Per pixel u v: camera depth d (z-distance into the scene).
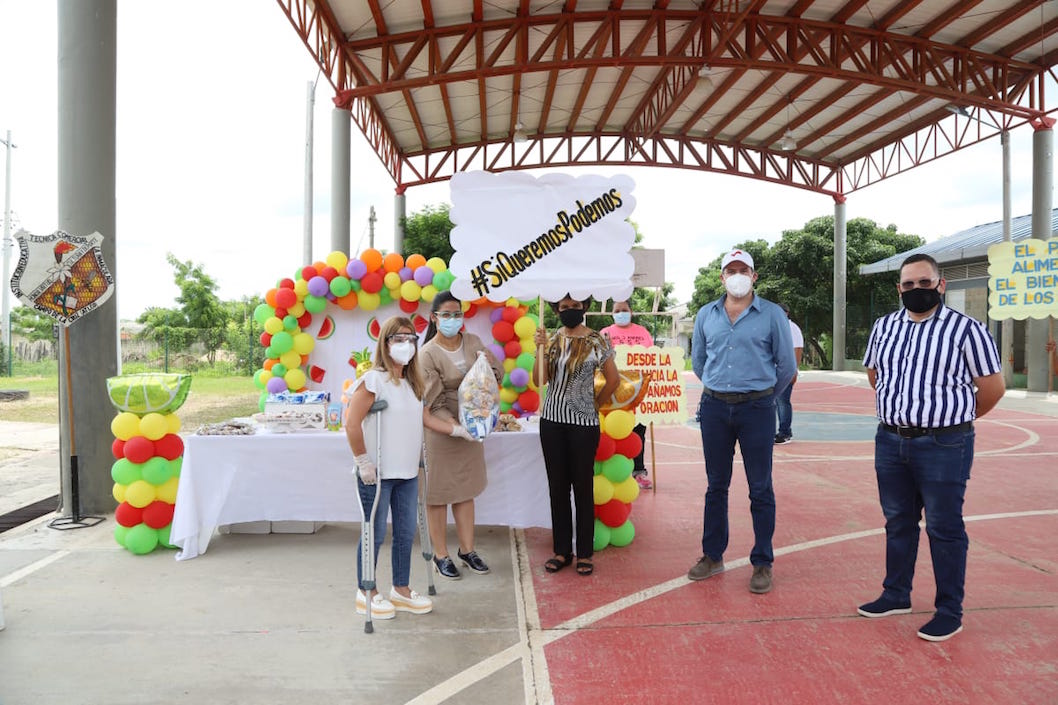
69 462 5.72
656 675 3.07
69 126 5.73
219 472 4.78
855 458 8.47
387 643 3.39
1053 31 16.36
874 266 24.20
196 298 37.25
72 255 5.53
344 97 15.40
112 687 2.96
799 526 5.41
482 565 4.42
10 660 3.20
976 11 15.82
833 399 16.50
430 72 15.45
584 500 4.32
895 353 3.51
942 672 3.07
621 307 6.77
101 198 5.82
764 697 2.88
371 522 3.54
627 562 4.61
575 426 4.27
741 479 7.27
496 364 4.49
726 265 4.06
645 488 6.77
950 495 3.37
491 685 2.99
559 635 3.48
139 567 4.49
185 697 2.88
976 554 4.69
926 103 21.25
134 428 4.73
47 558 4.68
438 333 4.39
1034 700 2.83
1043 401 15.05
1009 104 17.28
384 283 6.34
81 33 5.70
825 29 16.58
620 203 4.50
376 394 3.52
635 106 23.28
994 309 9.66
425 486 3.95
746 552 4.81
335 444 4.86
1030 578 4.22
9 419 13.14
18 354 31.70
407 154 25.47
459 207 4.50
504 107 22.05
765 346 4.05
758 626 3.57
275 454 4.83
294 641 3.41
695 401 16.59
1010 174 18.33
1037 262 9.32
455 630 3.54
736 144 25.75
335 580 4.27
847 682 2.99
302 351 6.39
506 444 4.85
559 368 4.30
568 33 15.63
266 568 4.48
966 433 3.35
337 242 15.52
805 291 31.53
